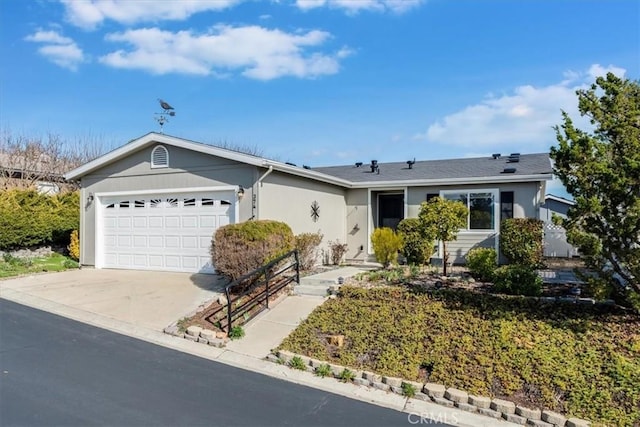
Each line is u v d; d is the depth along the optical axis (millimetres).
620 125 5863
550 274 9930
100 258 12516
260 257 8641
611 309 6625
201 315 7602
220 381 5176
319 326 6953
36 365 5371
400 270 10430
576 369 5242
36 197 15070
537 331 6164
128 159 12078
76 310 8023
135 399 4539
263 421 4199
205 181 10891
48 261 13375
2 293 9227
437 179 13477
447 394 4918
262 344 6473
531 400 4820
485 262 9141
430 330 6473
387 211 15773
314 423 4223
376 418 4441
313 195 12977
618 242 6074
